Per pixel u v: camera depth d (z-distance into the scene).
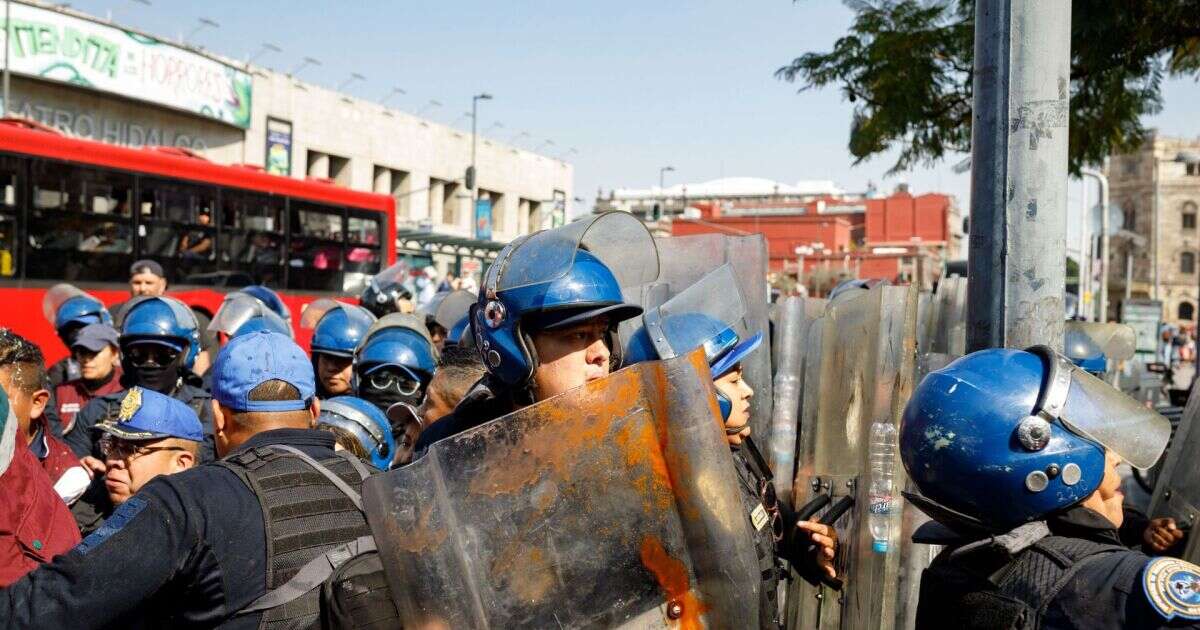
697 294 3.30
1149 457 1.81
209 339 7.46
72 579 1.99
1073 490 1.80
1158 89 6.60
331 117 37.97
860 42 6.99
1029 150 2.94
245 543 2.09
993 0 3.00
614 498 1.72
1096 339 4.57
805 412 4.01
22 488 2.72
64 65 27.92
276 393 2.55
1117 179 83.88
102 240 12.70
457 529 1.75
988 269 3.00
